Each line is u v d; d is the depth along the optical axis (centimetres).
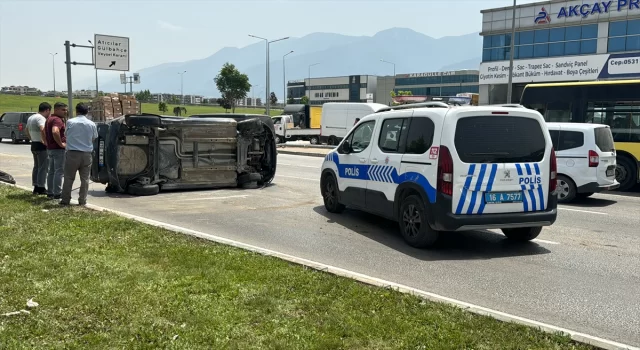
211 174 1277
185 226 864
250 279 536
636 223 951
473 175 691
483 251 731
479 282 588
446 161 686
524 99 1689
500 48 4547
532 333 416
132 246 660
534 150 721
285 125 3725
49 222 789
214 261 596
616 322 473
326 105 3344
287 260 617
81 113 955
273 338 396
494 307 509
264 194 1234
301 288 512
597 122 1521
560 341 403
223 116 1420
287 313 448
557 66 4125
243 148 1316
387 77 12725
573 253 725
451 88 11525
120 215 864
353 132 927
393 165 784
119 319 426
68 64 2755
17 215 838
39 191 1080
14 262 573
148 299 469
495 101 4666
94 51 2836
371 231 845
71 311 439
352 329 416
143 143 1189
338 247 738
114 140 1155
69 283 508
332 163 976
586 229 895
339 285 521
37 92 9231
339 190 952
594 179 1173
